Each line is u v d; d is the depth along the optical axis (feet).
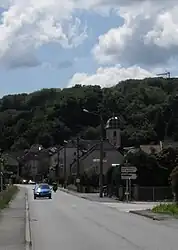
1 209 122.62
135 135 411.75
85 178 292.40
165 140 377.09
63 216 106.32
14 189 255.50
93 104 446.19
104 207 142.10
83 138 488.85
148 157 193.77
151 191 185.98
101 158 215.10
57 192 288.71
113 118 405.18
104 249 52.60
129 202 172.55
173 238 63.57
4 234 68.69
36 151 546.26
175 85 488.85
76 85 531.50
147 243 58.08
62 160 469.98
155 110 425.28
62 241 60.85
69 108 520.42
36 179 536.83
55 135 538.88
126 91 470.80
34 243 58.85
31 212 119.44
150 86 483.10
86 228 78.43
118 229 76.43
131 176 168.96
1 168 220.84
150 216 101.40
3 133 576.61
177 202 123.95
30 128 574.15
